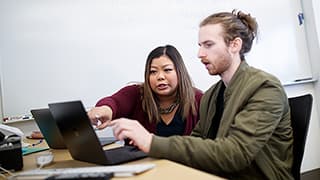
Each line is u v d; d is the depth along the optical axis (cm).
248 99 99
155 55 169
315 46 295
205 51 110
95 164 92
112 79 239
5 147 97
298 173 106
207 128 122
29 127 219
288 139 107
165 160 86
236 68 111
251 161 93
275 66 289
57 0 227
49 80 223
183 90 165
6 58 214
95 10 236
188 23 262
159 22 254
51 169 85
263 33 285
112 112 144
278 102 97
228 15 112
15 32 217
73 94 229
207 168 88
